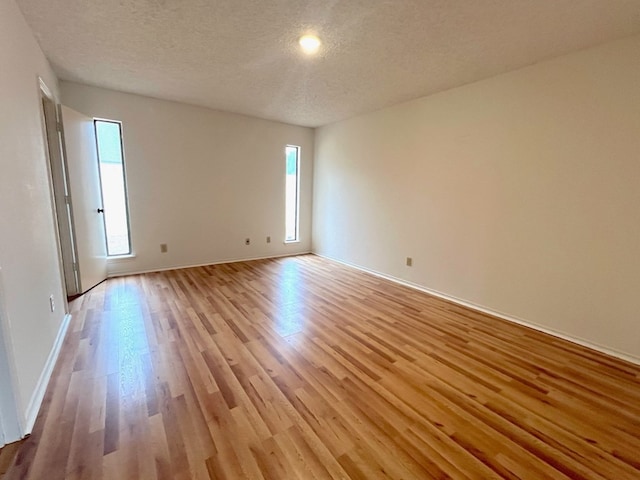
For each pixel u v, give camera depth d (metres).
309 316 2.95
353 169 4.80
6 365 1.39
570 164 2.52
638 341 2.26
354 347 2.39
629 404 1.80
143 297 3.30
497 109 2.97
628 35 2.17
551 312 2.71
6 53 1.70
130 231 4.09
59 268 2.60
